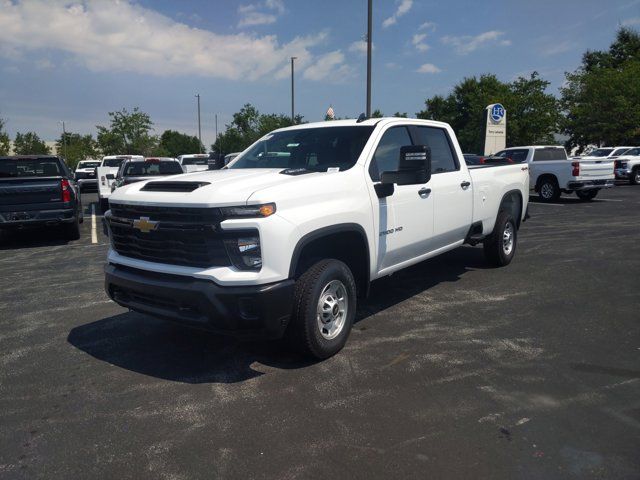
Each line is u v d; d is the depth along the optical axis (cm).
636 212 1401
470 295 612
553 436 312
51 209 1021
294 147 523
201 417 344
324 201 420
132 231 422
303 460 293
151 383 397
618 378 388
